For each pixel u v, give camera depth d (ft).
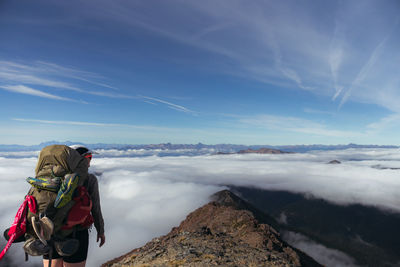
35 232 7.12
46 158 7.96
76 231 8.64
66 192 7.13
